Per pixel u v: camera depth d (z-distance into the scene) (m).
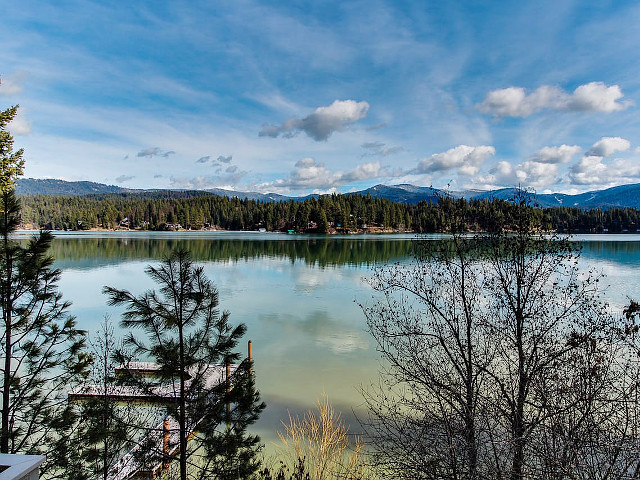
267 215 165.12
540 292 6.06
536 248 6.09
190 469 7.66
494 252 6.39
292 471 7.64
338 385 14.02
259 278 37.44
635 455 4.67
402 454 6.05
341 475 6.86
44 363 6.97
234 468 6.14
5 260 6.55
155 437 6.66
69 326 7.47
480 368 6.12
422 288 7.18
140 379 6.10
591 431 4.87
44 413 6.64
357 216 149.25
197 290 6.16
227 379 6.36
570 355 5.45
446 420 5.79
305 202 153.38
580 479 4.64
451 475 5.61
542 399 5.23
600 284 28.09
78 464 6.59
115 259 52.66
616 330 5.54
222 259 54.16
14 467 2.57
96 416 6.45
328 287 32.66
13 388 6.53
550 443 5.20
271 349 18.02
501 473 5.17
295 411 12.02
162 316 5.83
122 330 18.50
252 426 10.99
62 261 50.47
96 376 9.26
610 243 74.69
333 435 7.97
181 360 5.89
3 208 6.75
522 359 5.88
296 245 80.62
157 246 75.56
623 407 5.02
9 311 6.51
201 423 6.12
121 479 7.25
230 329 6.54
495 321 6.58
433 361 6.98
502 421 5.84
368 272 40.69
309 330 20.89
